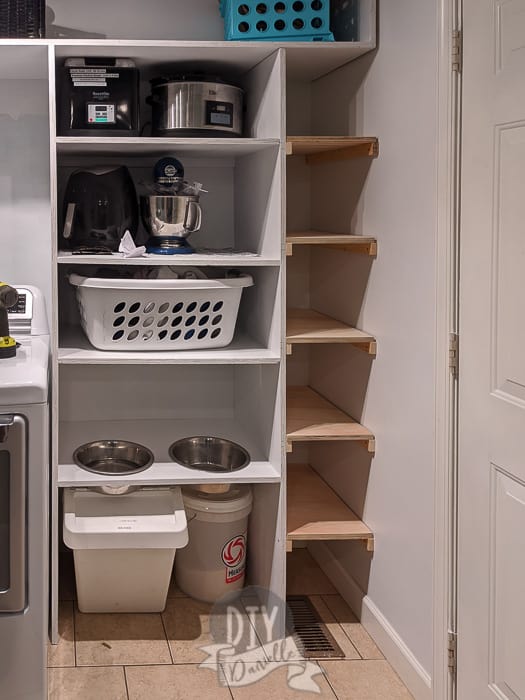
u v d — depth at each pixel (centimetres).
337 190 301
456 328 213
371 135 265
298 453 345
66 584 306
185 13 303
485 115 195
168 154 295
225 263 262
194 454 303
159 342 276
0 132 301
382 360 260
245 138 279
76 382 322
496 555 198
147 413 328
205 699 237
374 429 269
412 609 240
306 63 284
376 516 269
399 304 246
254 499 307
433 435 222
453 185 210
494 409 196
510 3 184
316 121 321
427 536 229
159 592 283
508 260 188
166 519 276
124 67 265
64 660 257
